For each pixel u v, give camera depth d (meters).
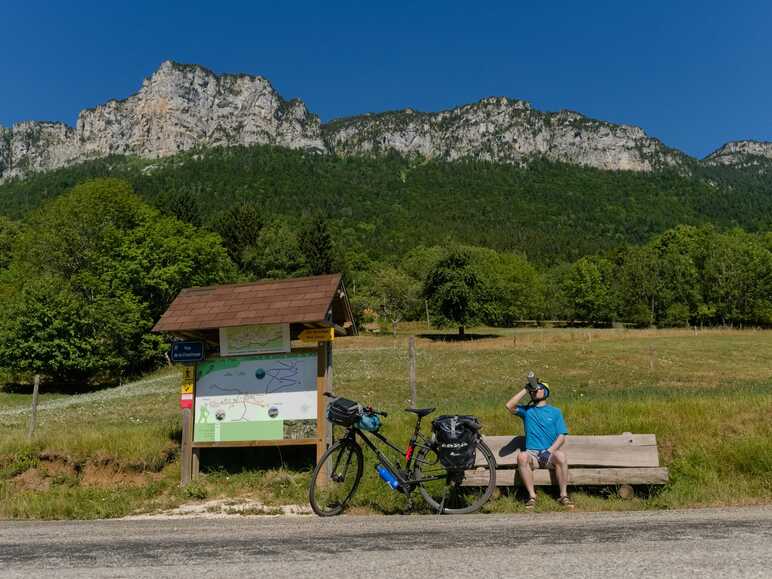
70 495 9.43
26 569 4.73
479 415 10.88
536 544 5.04
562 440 8.07
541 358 39.31
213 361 9.96
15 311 38.09
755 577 3.91
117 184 50.88
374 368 33.78
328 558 4.73
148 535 6.30
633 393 15.79
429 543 5.21
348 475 8.70
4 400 34.16
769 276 83.19
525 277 106.62
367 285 90.56
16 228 82.38
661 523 6.01
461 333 63.81
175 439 11.26
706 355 40.03
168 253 47.84
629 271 91.69
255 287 10.33
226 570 4.45
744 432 9.50
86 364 37.56
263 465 10.23
